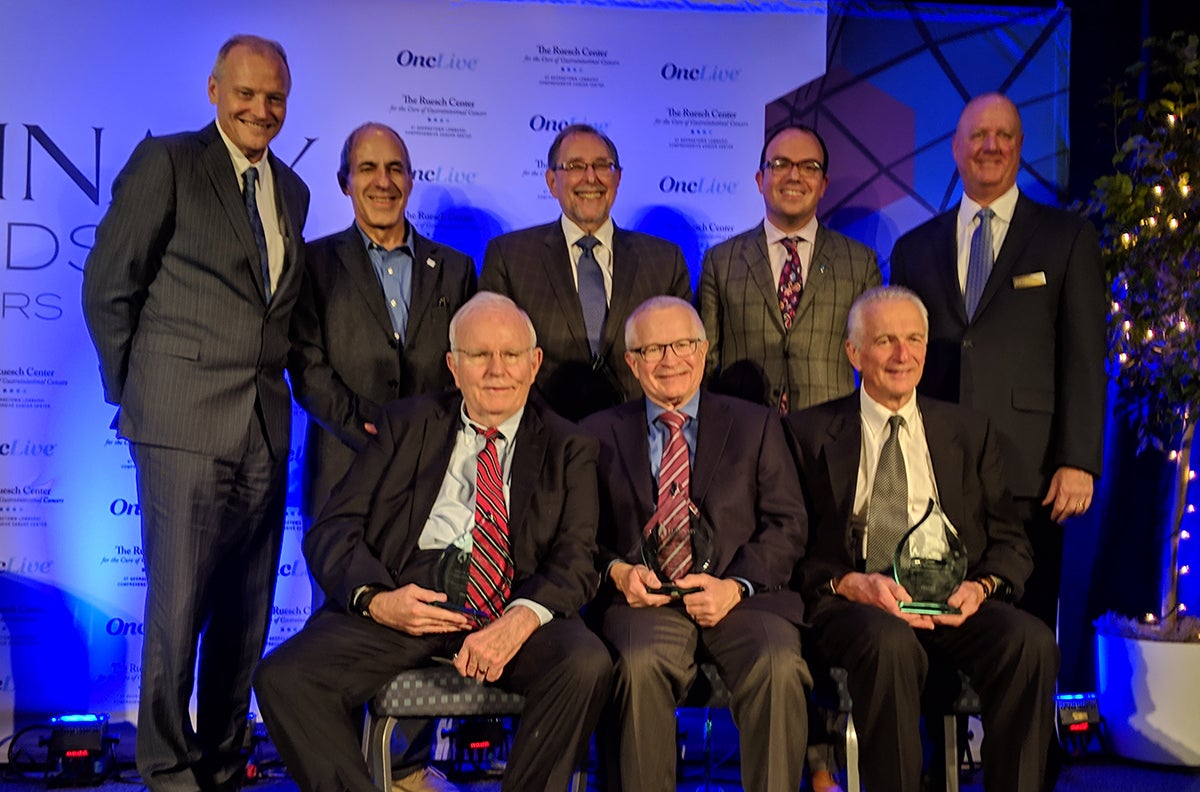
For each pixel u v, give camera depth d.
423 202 3.84
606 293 3.50
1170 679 3.53
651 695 2.63
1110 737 3.65
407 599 2.65
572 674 2.53
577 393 3.39
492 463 2.86
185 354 2.99
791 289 3.50
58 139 3.68
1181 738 3.51
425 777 3.34
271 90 3.07
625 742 2.63
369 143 3.36
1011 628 2.75
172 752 3.03
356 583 2.71
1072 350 3.29
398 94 3.82
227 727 3.22
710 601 2.74
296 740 2.56
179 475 2.99
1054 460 3.29
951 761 2.84
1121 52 4.01
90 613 3.72
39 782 3.46
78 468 3.72
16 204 3.67
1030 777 2.72
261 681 2.58
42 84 3.67
